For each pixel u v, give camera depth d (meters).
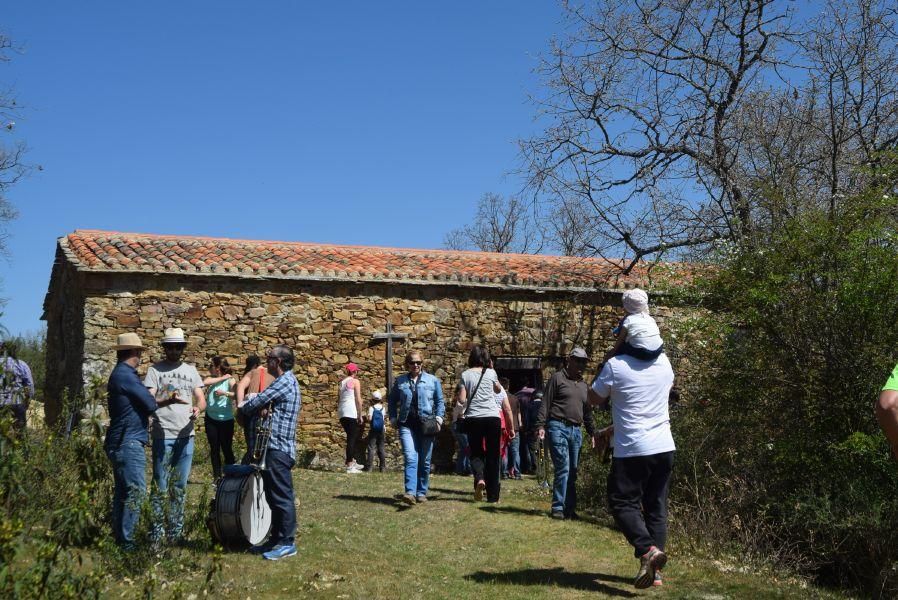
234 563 6.64
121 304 13.95
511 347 16.52
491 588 6.24
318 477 12.16
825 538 8.42
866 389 8.85
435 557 7.27
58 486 5.46
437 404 9.81
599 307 17.20
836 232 9.26
